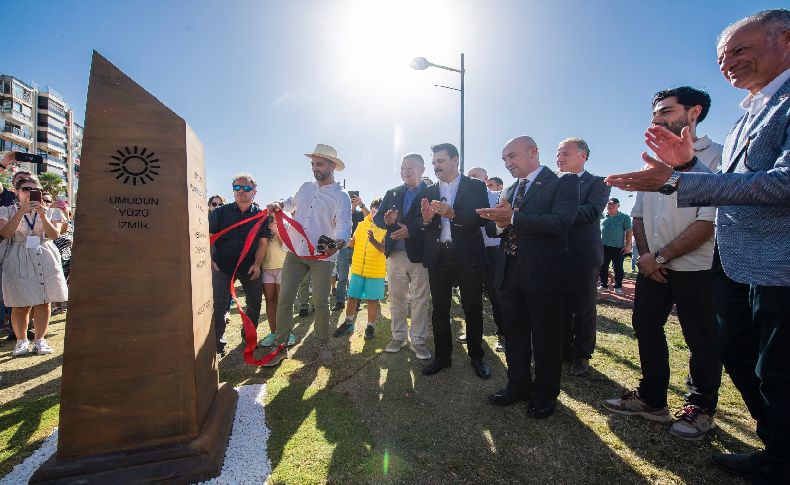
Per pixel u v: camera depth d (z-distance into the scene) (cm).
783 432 145
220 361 362
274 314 425
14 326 388
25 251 379
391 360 360
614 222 759
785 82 154
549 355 240
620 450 209
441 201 297
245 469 187
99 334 175
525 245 245
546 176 256
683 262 221
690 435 217
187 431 184
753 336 174
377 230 445
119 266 177
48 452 203
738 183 138
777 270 145
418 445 214
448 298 325
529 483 182
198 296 199
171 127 186
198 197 212
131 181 179
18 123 5641
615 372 321
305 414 250
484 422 240
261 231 393
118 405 176
